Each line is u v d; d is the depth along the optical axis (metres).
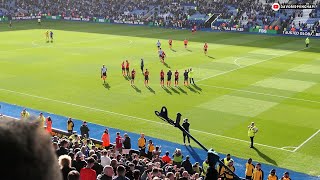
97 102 40.09
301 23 91.50
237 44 74.38
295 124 33.84
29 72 52.03
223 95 42.12
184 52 66.19
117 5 118.19
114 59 60.44
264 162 27.19
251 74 51.12
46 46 71.19
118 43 75.12
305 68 54.59
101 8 118.19
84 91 43.78
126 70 50.94
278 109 37.69
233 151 28.92
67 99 41.06
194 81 47.59
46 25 102.94
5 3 120.12
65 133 31.30
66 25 103.38
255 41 78.12
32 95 42.31
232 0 106.12
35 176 1.37
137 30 94.56
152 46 71.88
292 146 29.62
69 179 6.25
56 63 57.44
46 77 49.50
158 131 32.78
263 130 32.59
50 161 1.41
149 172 15.84
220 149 29.28
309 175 25.28
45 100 40.72
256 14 98.31
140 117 35.94
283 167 26.44
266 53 65.31
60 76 50.03
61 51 66.62
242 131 32.44
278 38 82.31
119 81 47.72
